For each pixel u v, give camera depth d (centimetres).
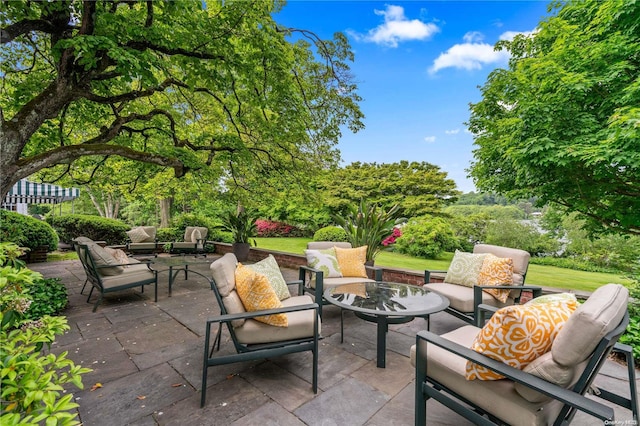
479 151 495
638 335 231
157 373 206
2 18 257
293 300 255
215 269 197
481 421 129
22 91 367
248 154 504
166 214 1323
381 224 468
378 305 238
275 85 388
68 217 880
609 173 326
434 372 149
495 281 288
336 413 165
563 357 109
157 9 329
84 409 166
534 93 363
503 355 121
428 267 698
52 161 298
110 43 242
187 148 491
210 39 321
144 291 435
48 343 107
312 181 659
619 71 313
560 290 332
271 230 1393
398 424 157
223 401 175
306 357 234
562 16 401
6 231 518
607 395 146
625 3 300
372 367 218
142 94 360
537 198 424
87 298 389
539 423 113
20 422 74
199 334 276
